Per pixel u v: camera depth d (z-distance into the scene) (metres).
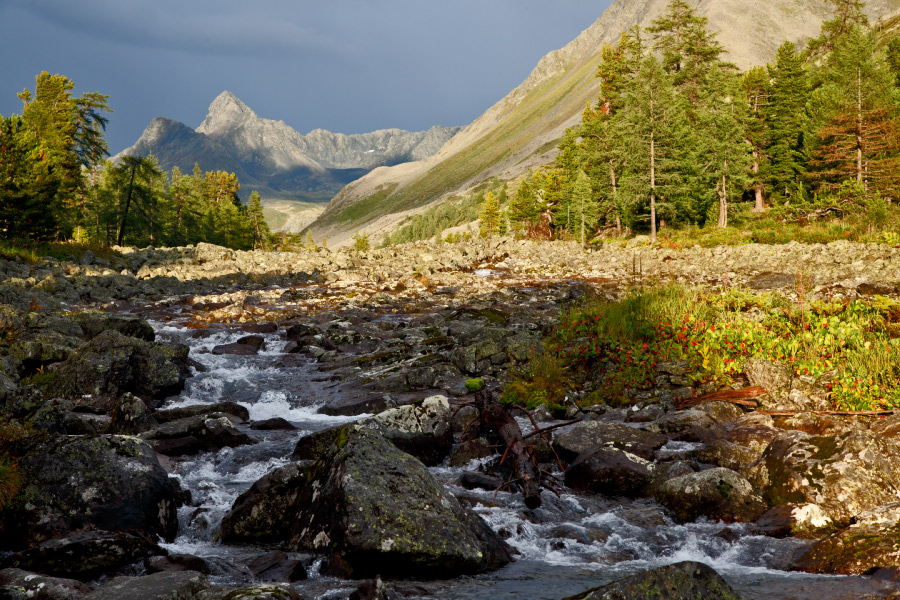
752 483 6.71
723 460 7.73
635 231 65.50
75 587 4.26
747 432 8.49
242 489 7.36
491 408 8.59
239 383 13.33
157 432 9.09
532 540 5.88
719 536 5.78
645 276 31.44
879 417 8.80
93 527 5.48
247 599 3.79
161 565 4.91
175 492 6.41
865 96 56.44
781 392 10.30
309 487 5.87
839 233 42.06
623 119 60.41
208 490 7.27
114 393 11.38
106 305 24.45
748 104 65.88
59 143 64.25
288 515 6.03
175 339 18.22
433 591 4.56
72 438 6.23
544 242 64.44
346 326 19.06
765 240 45.28
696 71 74.31
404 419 8.58
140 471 6.01
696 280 27.92
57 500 5.59
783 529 5.76
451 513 5.36
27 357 11.93
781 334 12.82
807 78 70.56
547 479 7.63
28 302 20.78
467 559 4.95
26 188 41.38
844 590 4.25
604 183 69.81
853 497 5.89
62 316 15.11
